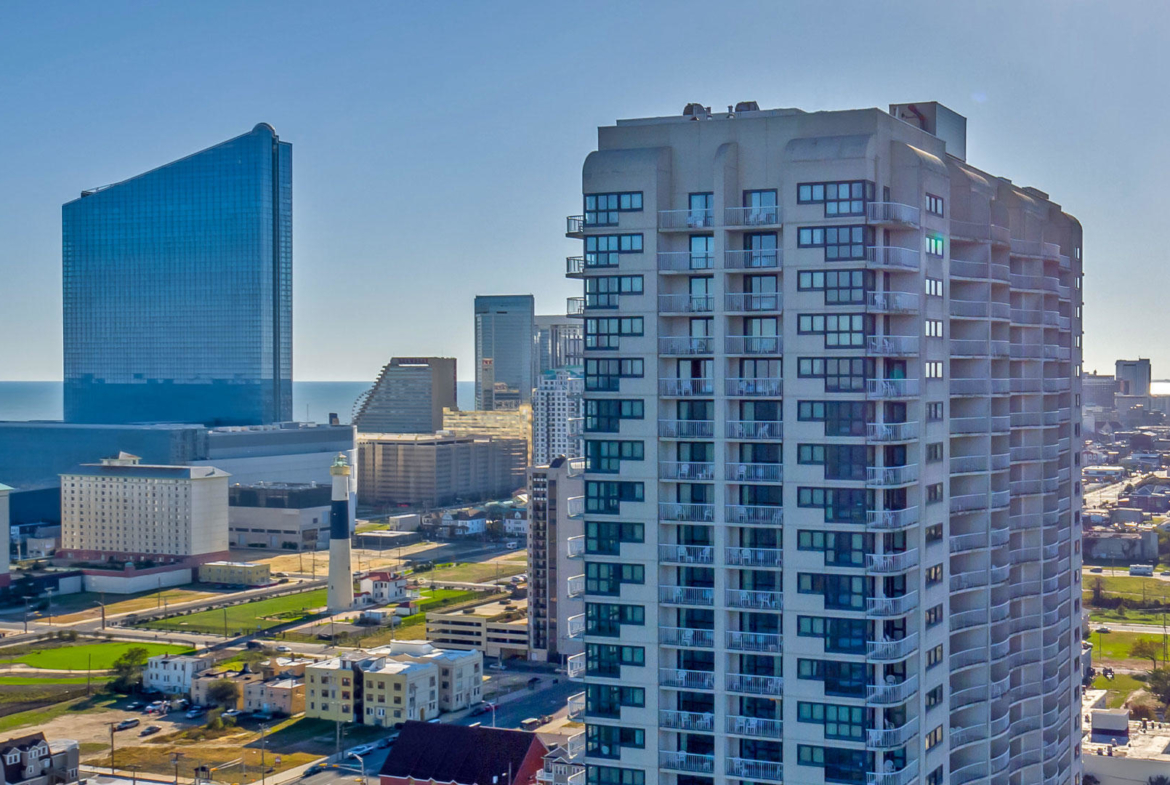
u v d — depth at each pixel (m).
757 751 138.75
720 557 137.88
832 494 134.12
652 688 140.62
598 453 143.00
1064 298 188.00
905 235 138.88
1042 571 175.50
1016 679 173.38
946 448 148.38
